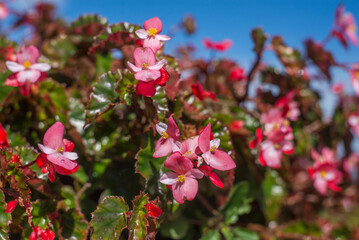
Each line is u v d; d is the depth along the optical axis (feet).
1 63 1.35
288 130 1.35
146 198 1.01
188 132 1.16
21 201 0.99
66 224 1.13
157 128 0.99
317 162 1.63
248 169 1.49
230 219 1.45
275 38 1.65
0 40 1.41
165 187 1.06
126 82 1.07
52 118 1.28
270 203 1.65
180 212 1.32
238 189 1.43
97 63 1.45
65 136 1.26
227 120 1.43
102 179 1.24
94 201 1.28
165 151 0.97
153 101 1.08
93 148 1.24
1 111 1.27
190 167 0.96
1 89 1.24
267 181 1.65
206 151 0.98
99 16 1.50
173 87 1.15
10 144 1.19
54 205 1.12
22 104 1.29
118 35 1.17
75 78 1.45
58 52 1.53
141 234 0.99
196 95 1.18
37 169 1.11
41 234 1.01
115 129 1.25
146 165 1.07
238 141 1.45
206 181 1.35
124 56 1.23
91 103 1.07
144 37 1.02
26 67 1.10
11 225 1.05
